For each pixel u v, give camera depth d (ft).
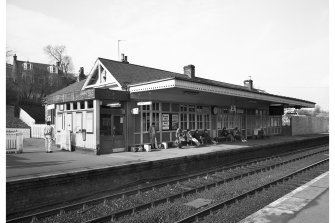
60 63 186.09
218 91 54.90
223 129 73.67
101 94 47.11
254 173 42.52
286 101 84.74
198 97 64.75
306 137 97.25
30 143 70.85
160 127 56.85
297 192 26.12
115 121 49.93
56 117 59.82
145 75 62.85
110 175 33.37
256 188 30.94
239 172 42.91
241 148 56.18
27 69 154.51
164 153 47.21
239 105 80.84
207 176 39.17
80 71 111.65
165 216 23.35
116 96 49.21
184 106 62.80
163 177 39.68
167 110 58.65
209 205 26.14
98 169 32.01
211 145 62.23
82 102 51.39
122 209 25.72
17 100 133.49
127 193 30.40
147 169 37.65
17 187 25.73
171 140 59.00
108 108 49.21
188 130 60.29
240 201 27.30
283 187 32.73
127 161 37.88
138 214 23.90
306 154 64.03
